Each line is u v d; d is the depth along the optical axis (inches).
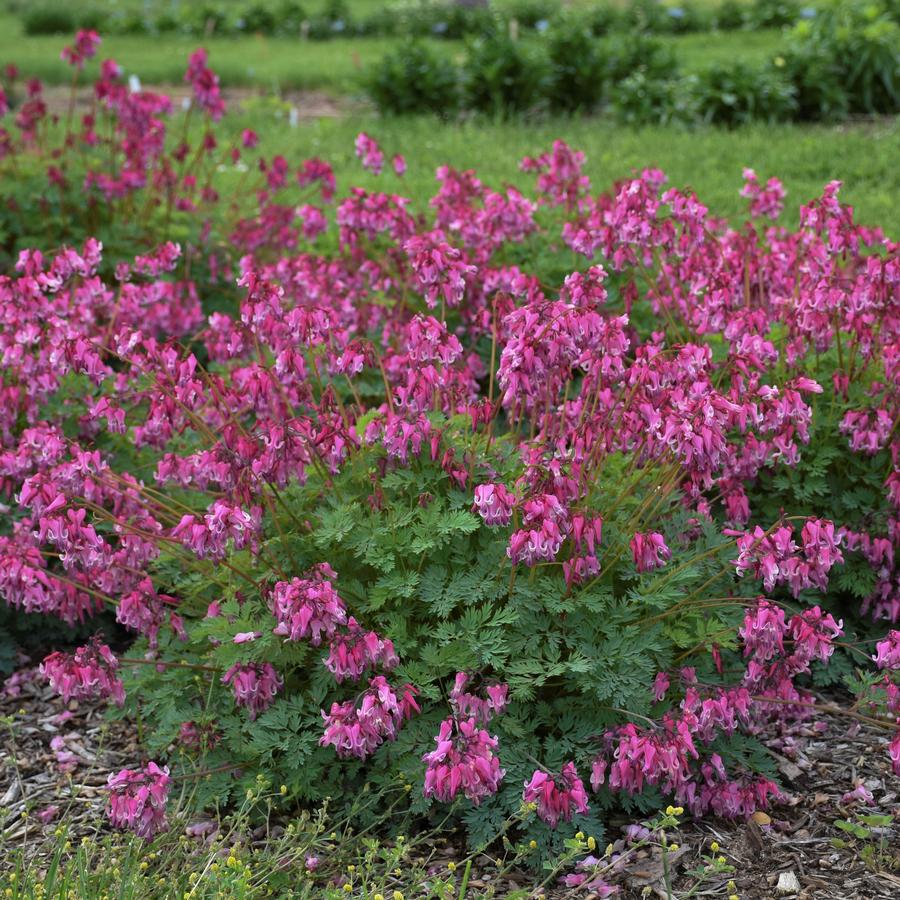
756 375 190.5
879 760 174.6
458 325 263.0
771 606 156.3
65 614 189.0
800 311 201.8
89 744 189.2
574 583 167.9
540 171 285.9
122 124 339.0
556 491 157.5
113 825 157.9
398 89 576.4
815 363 216.5
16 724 194.5
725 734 169.0
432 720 162.7
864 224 343.9
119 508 196.9
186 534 162.6
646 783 162.4
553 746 161.3
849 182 404.5
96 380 185.9
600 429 170.4
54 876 140.3
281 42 956.0
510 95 580.4
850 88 547.5
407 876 154.3
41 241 313.9
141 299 247.0
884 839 155.6
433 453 173.6
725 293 206.4
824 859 153.4
